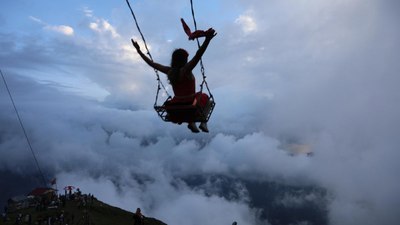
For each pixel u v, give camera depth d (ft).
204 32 15.24
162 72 17.66
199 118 17.99
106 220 197.16
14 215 185.68
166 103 17.43
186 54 17.11
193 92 17.21
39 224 164.76
